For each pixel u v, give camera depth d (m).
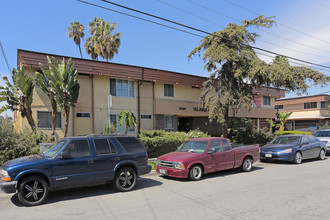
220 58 16.30
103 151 7.25
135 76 17.66
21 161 6.31
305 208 5.66
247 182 8.50
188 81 20.59
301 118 37.47
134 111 18.14
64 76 12.46
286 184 8.07
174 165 8.80
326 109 36.72
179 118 25.59
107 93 17.00
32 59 13.77
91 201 6.50
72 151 6.82
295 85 16.67
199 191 7.39
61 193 7.29
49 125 14.69
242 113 25.78
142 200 6.54
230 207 5.81
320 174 9.73
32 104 14.13
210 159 9.32
